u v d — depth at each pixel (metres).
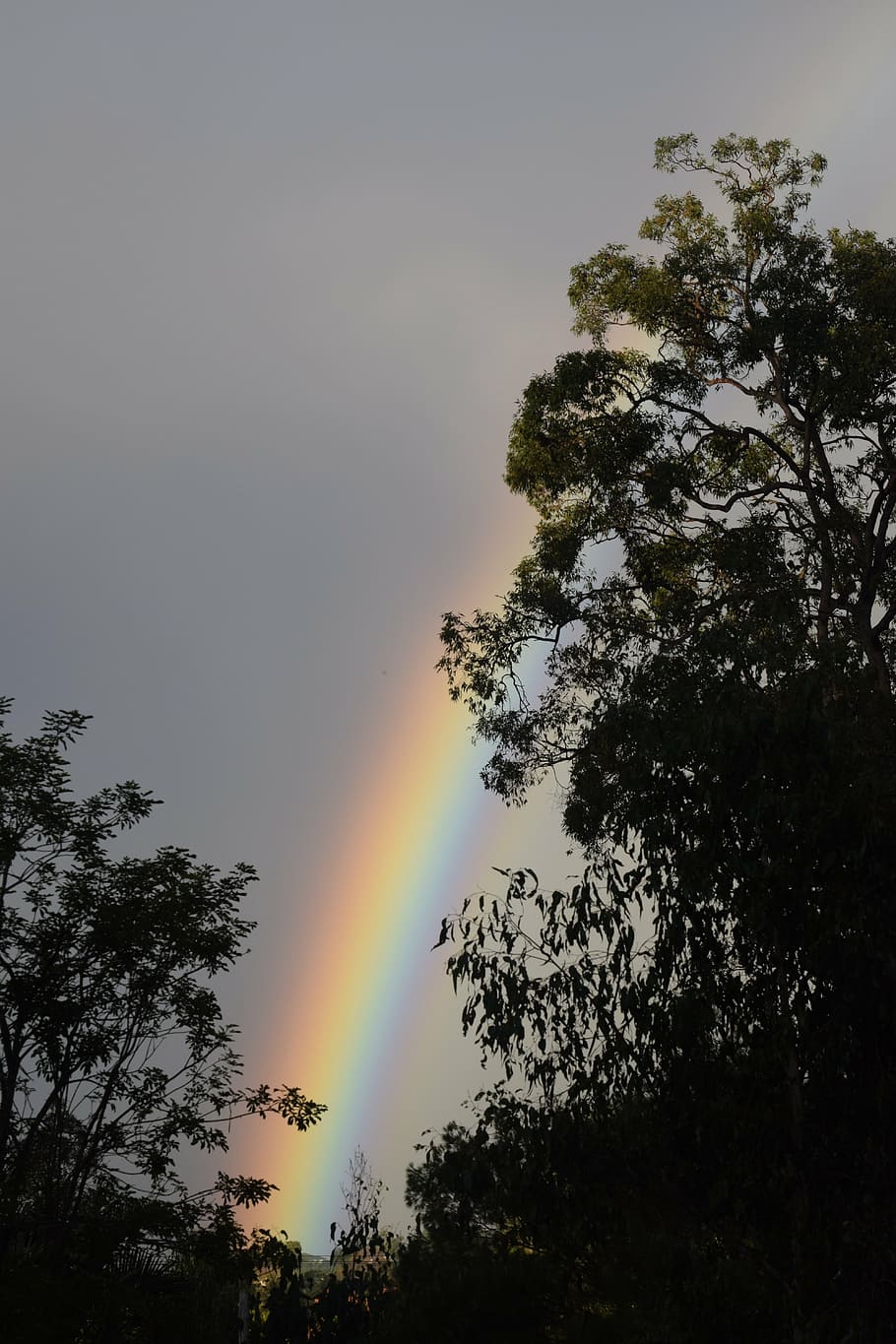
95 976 18.98
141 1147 17.75
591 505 26.69
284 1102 18.73
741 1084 8.84
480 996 9.47
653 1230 8.86
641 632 24.62
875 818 8.73
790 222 26.28
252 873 20.05
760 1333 8.39
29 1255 16.03
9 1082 17.86
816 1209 8.38
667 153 26.77
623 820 9.84
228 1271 16.59
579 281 27.22
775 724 9.14
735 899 8.99
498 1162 9.16
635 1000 9.11
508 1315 11.54
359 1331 12.55
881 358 23.83
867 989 8.52
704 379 26.36
